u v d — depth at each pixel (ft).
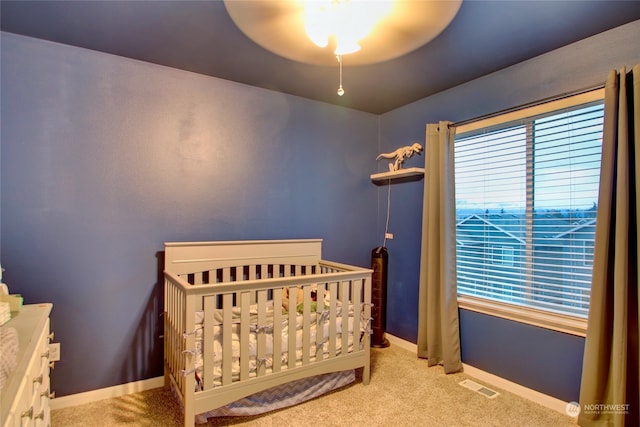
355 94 9.96
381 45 7.00
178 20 6.20
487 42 6.89
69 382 7.26
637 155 5.89
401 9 5.67
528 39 6.80
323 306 7.61
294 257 9.75
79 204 7.36
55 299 7.14
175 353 6.89
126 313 7.82
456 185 9.75
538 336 7.54
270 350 6.95
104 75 7.57
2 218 6.73
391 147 11.45
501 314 8.23
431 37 6.68
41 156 7.03
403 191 10.96
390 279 11.34
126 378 7.79
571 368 7.00
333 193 10.96
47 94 7.06
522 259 8.11
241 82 9.12
